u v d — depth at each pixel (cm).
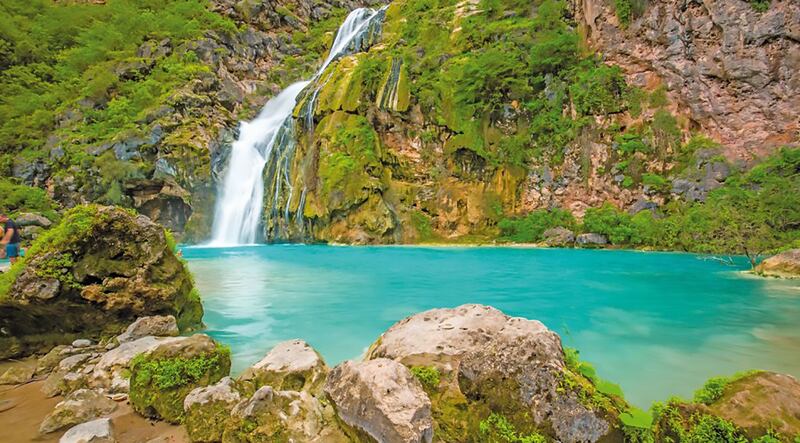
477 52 2697
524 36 2619
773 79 1972
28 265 562
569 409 297
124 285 607
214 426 352
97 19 3572
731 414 273
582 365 360
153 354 418
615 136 2281
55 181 2398
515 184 2452
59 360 523
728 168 1966
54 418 364
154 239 654
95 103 2828
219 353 439
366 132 2491
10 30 3116
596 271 1326
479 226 2420
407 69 2634
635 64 2334
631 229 1991
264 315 793
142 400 386
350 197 2314
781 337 641
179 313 676
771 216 1659
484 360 346
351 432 325
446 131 2553
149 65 3058
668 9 2222
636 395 440
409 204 2430
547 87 2502
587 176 2306
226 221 2581
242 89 3403
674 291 1010
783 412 264
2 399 429
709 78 2119
